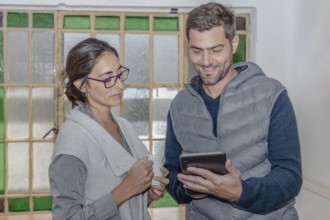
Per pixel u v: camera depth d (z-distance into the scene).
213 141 1.82
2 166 4.22
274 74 4.18
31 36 4.16
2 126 4.21
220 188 1.58
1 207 4.21
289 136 1.71
